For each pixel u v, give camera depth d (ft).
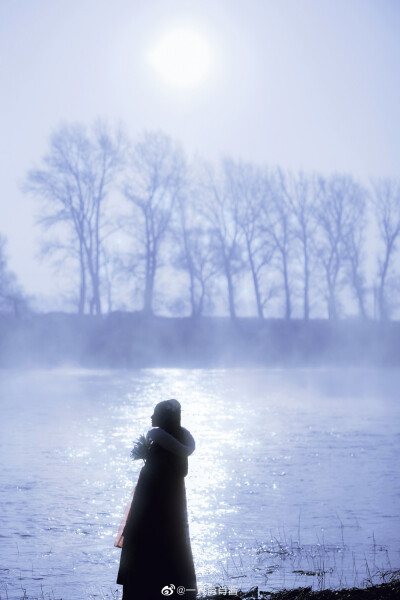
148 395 183.93
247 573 47.06
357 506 65.51
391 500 67.87
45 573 47.39
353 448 100.63
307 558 50.06
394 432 117.19
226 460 91.04
